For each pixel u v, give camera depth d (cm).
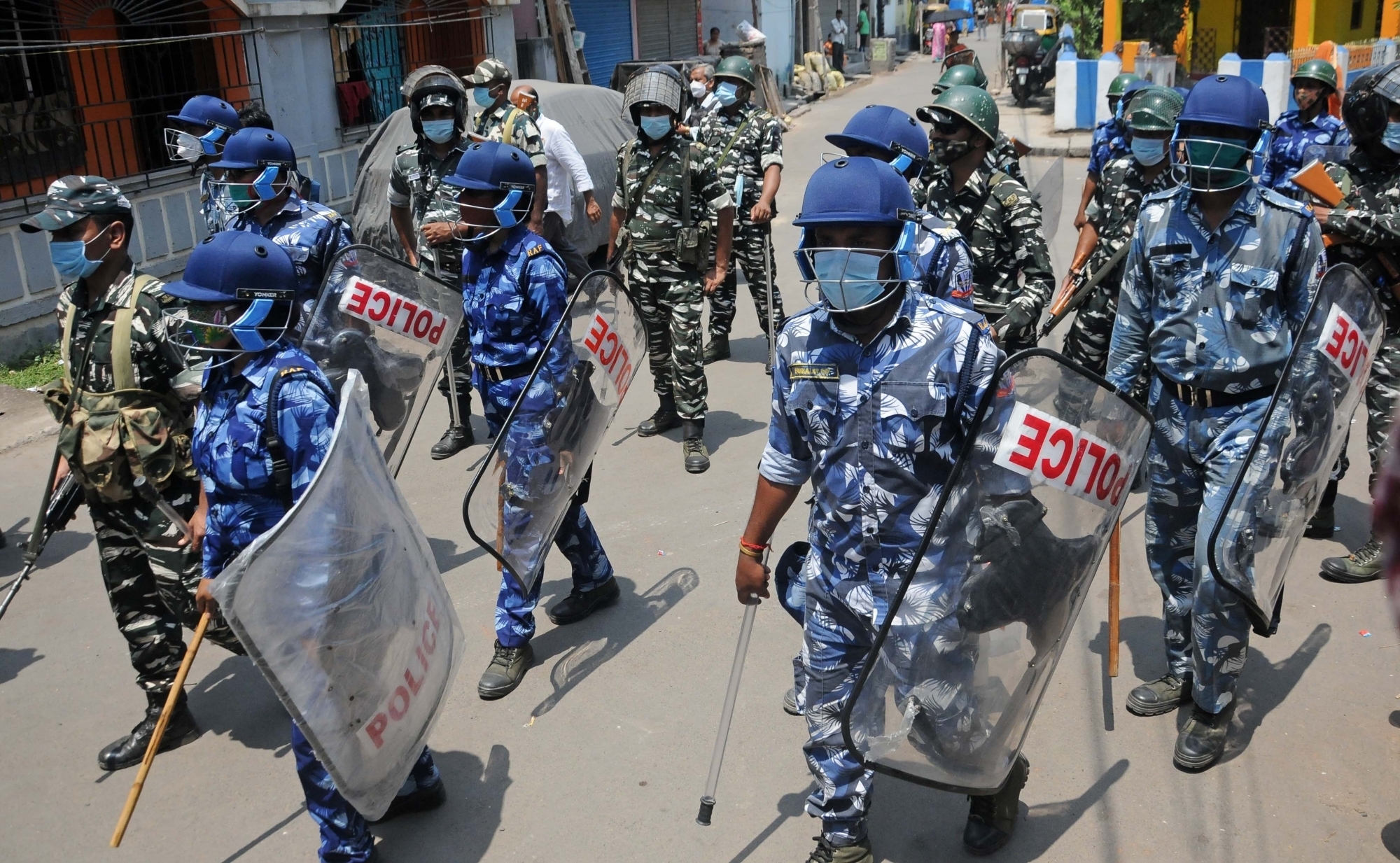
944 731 264
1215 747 345
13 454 675
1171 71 1820
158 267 925
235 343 294
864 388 257
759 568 298
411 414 465
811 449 270
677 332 599
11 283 799
